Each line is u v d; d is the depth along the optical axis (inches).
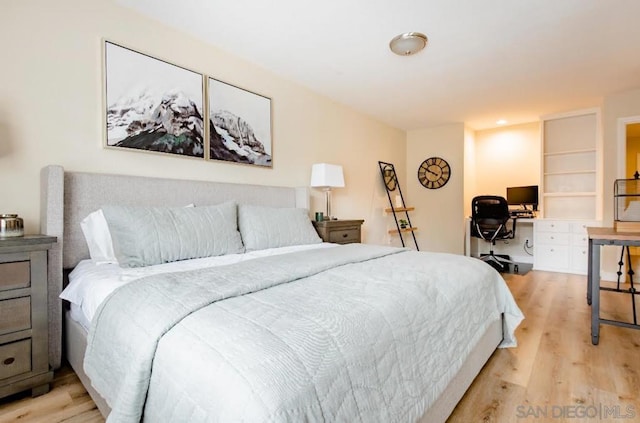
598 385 62.0
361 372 32.2
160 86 88.0
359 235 134.5
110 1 79.4
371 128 178.4
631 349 77.2
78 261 71.9
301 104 133.3
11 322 54.9
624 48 102.0
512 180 199.9
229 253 83.3
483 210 175.9
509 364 70.4
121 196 78.9
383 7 81.8
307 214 113.3
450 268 64.2
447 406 50.1
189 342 31.7
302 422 24.7
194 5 81.1
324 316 35.9
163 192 86.7
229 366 27.4
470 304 58.9
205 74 98.5
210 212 84.4
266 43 99.9
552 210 175.6
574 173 168.2
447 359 48.4
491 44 100.0
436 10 83.0
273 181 121.1
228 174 105.4
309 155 137.3
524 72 120.5
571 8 81.7
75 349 60.2
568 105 159.0
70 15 73.5
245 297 42.0
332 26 90.6
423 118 182.1
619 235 79.5
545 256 171.2
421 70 119.0
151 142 86.0
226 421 24.2
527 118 182.1
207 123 98.9
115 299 44.0
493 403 56.6
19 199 67.2
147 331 35.2
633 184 97.0
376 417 32.4
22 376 55.8
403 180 209.5
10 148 66.1
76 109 74.3
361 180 170.7
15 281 55.4
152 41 86.7
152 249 68.1
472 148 207.9
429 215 203.9
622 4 79.7
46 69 70.3
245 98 110.1
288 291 45.1
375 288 47.1
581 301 117.0
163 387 30.9
